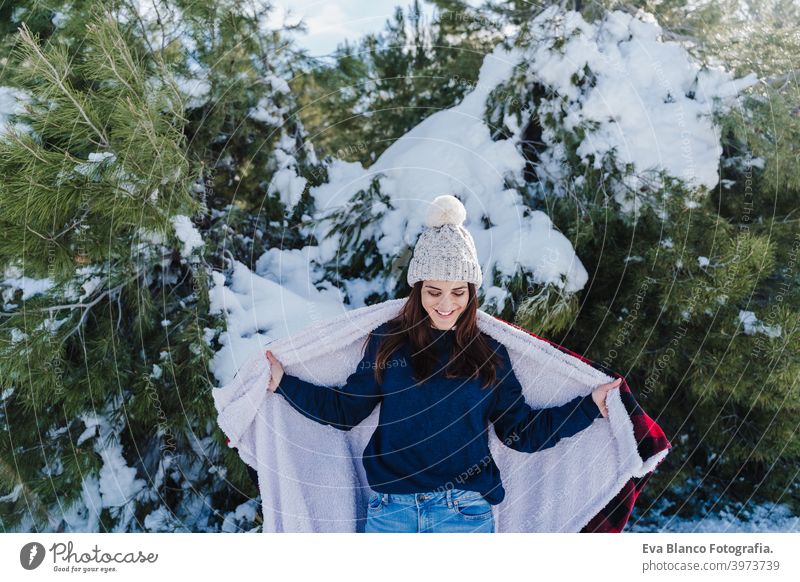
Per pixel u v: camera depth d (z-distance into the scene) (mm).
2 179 2617
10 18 3143
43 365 2814
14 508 2922
